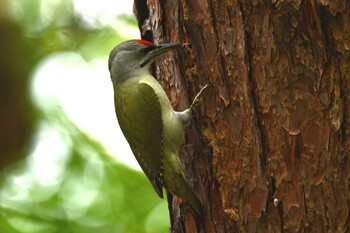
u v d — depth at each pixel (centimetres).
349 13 1009
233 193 1113
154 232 1731
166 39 1247
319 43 1023
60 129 1950
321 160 1034
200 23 1126
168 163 1226
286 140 1052
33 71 2044
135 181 1803
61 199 1791
